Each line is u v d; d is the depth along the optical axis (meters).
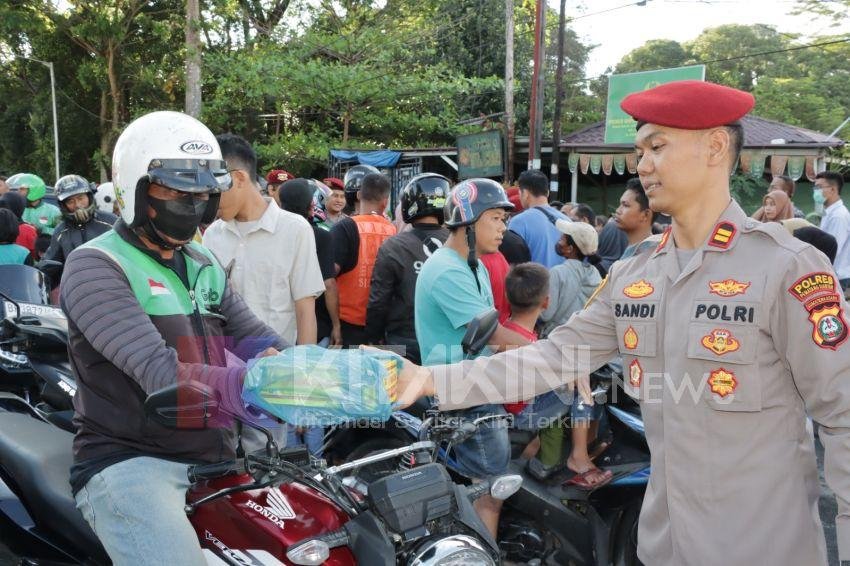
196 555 2.05
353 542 2.04
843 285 8.56
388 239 4.49
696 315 1.86
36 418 3.17
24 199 8.13
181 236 2.21
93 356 2.18
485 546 2.06
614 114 16.36
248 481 2.28
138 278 2.21
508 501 3.49
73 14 27.75
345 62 19.62
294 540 2.06
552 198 16.19
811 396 1.76
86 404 2.22
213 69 18.94
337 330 4.96
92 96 31.78
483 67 23.59
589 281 4.54
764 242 1.84
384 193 5.36
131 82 29.12
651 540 2.02
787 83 26.22
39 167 32.94
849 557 1.68
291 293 3.83
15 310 4.49
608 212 19.59
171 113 2.26
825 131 24.73
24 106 33.94
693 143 1.88
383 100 19.00
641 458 3.47
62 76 31.22
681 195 1.91
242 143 3.64
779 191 7.33
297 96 18.50
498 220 3.39
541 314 4.48
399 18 21.69
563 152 17.25
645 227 5.46
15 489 2.60
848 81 27.06
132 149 2.15
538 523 3.52
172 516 2.07
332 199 7.75
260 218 3.75
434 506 2.03
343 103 19.11
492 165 16.39
